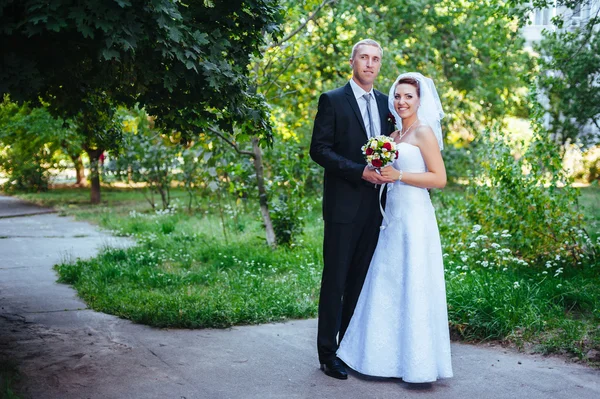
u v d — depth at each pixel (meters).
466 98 18.33
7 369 4.06
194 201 17.06
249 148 10.98
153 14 3.63
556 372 4.07
